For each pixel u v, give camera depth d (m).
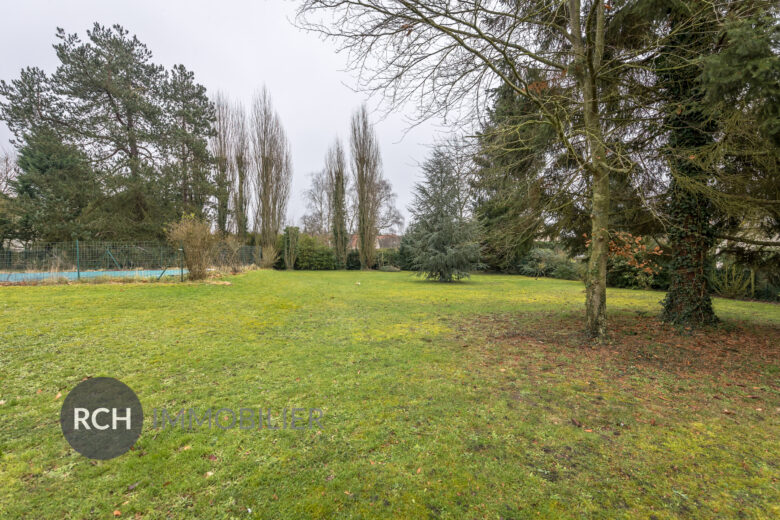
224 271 17.05
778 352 4.90
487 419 3.01
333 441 2.64
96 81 19.17
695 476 2.27
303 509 1.95
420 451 2.52
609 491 2.12
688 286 6.27
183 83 22.98
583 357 4.78
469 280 19.22
